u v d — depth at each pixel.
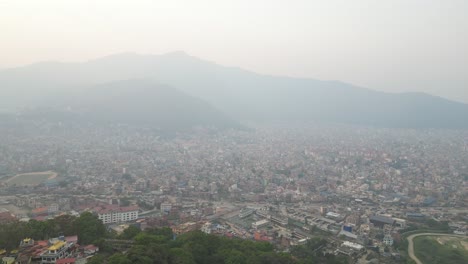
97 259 179.50
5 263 176.50
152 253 183.88
